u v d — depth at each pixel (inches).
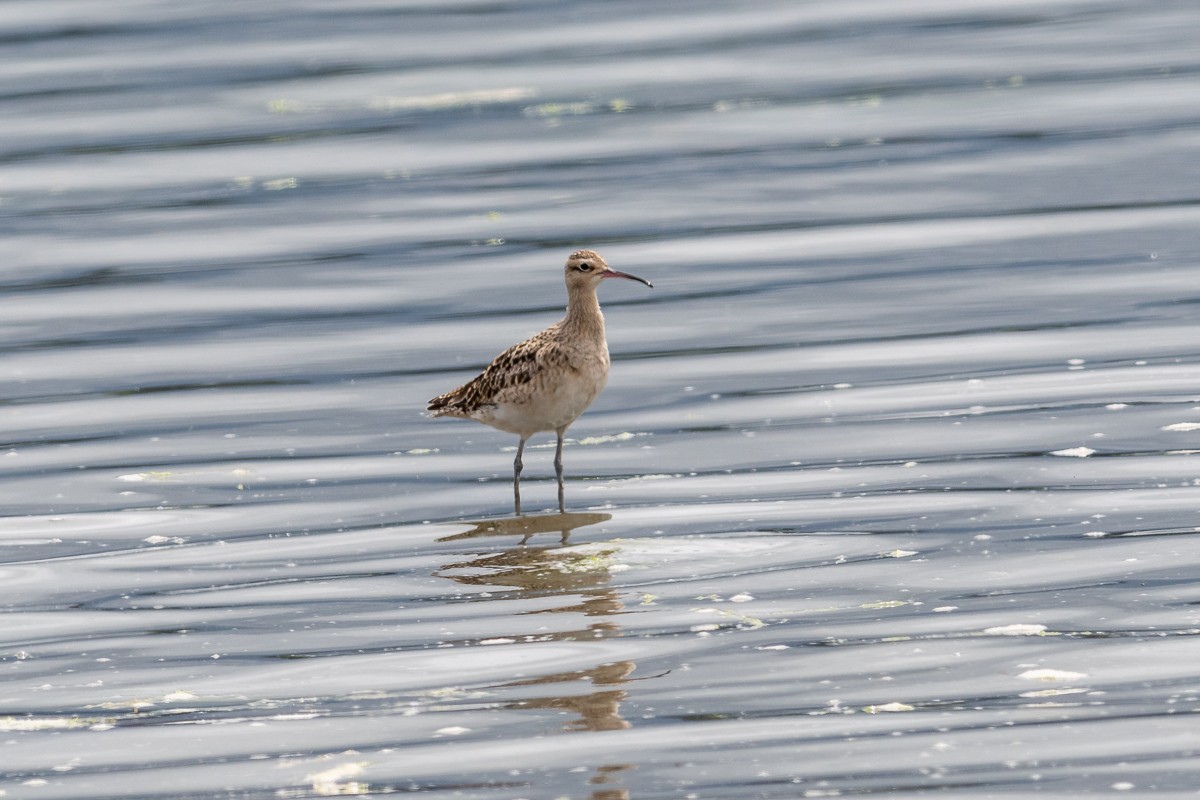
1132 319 783.1
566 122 1269.7
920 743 384.8
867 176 1094.4
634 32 1551.4
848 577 496.7
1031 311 808.9
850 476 598.9
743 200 1054.4
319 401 727.7
